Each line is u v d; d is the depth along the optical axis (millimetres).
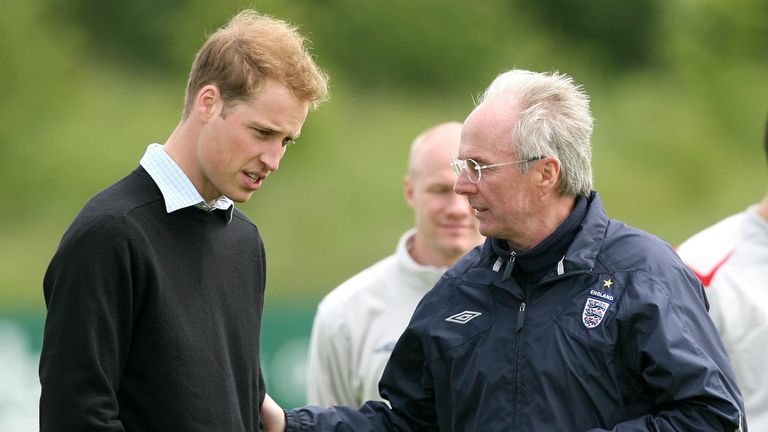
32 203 66312
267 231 62094
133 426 12289
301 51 12633
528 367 12797
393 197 66438
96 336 11844
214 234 12914
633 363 12578
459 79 86625
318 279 58531
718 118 83188
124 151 70062
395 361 14336
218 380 12633
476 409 13125
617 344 12594
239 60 12367
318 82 12688
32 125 70062
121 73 78125
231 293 13055
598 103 86812
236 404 12914
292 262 59906
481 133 13102
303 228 62594
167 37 80000
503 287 13195
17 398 27484
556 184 13109
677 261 13062
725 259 17422
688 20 88875
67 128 70938
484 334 13234
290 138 12680
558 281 12930
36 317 28172
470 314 13414
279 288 57312
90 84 75625
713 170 78875
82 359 11805
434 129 17844
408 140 75375
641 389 12734
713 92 84312
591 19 94125
